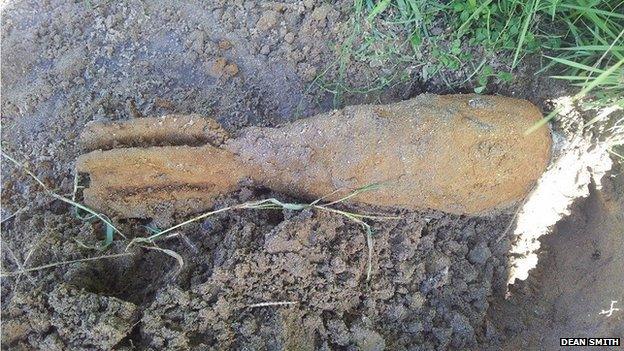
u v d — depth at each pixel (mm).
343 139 304
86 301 275
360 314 309
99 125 306
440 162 303
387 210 323
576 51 325
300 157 307
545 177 334
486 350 325
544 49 329
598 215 345
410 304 319
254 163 310
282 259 292
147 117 318
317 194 317
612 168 343
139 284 309
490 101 317
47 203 332
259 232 306
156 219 319
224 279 287
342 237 310
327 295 299
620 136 332
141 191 313
